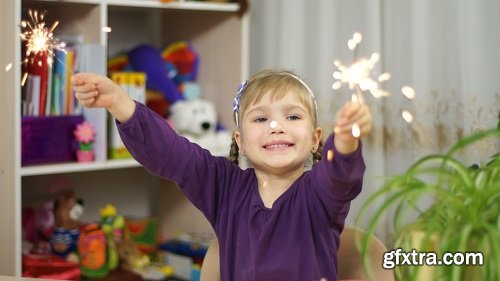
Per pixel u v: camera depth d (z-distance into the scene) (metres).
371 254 1.24
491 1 1.71
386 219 1.83
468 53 1.71
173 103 2.15
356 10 1.97
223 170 1.23
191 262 2.11
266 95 1.18
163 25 2.39
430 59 1.80
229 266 1.17
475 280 0.65
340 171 0.94
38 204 2.12
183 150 1.18
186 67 2.23
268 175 1.18
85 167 1.86
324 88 2.04
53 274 1.84
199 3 2.04
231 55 2.17
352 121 0.83
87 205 2.28
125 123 1.08
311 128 1.19
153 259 2.19
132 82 1.98
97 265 1.97
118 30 2.29
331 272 1.12
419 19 1.80
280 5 2.14
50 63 1.22
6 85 1.72
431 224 0.68
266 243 1.12
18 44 1.67
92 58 1.86
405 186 0.71
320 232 1.12
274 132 1.14
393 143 1.89
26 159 1.78
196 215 2.26
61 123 1.86
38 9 1.91
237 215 1.19
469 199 0.68
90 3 1.84
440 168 0.73
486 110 1.71
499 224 0.65
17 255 1.72
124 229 2.12
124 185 2.36
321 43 2.04
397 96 1.88
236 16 2.14
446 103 1.79
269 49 2.21
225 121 2.21
